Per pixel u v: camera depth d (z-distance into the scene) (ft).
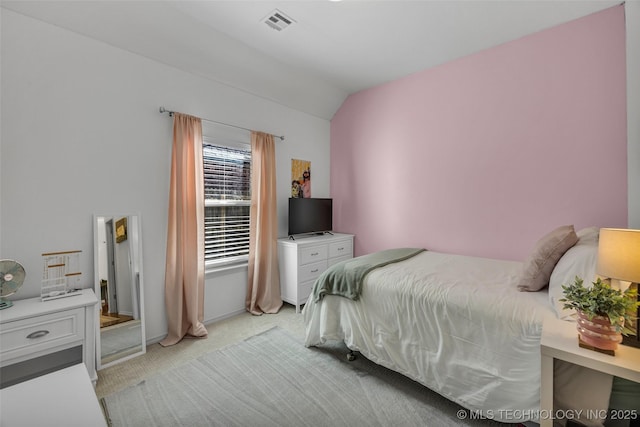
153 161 7.96
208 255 9.47
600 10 7.24
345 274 7.07
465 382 5.00
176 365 6.84
